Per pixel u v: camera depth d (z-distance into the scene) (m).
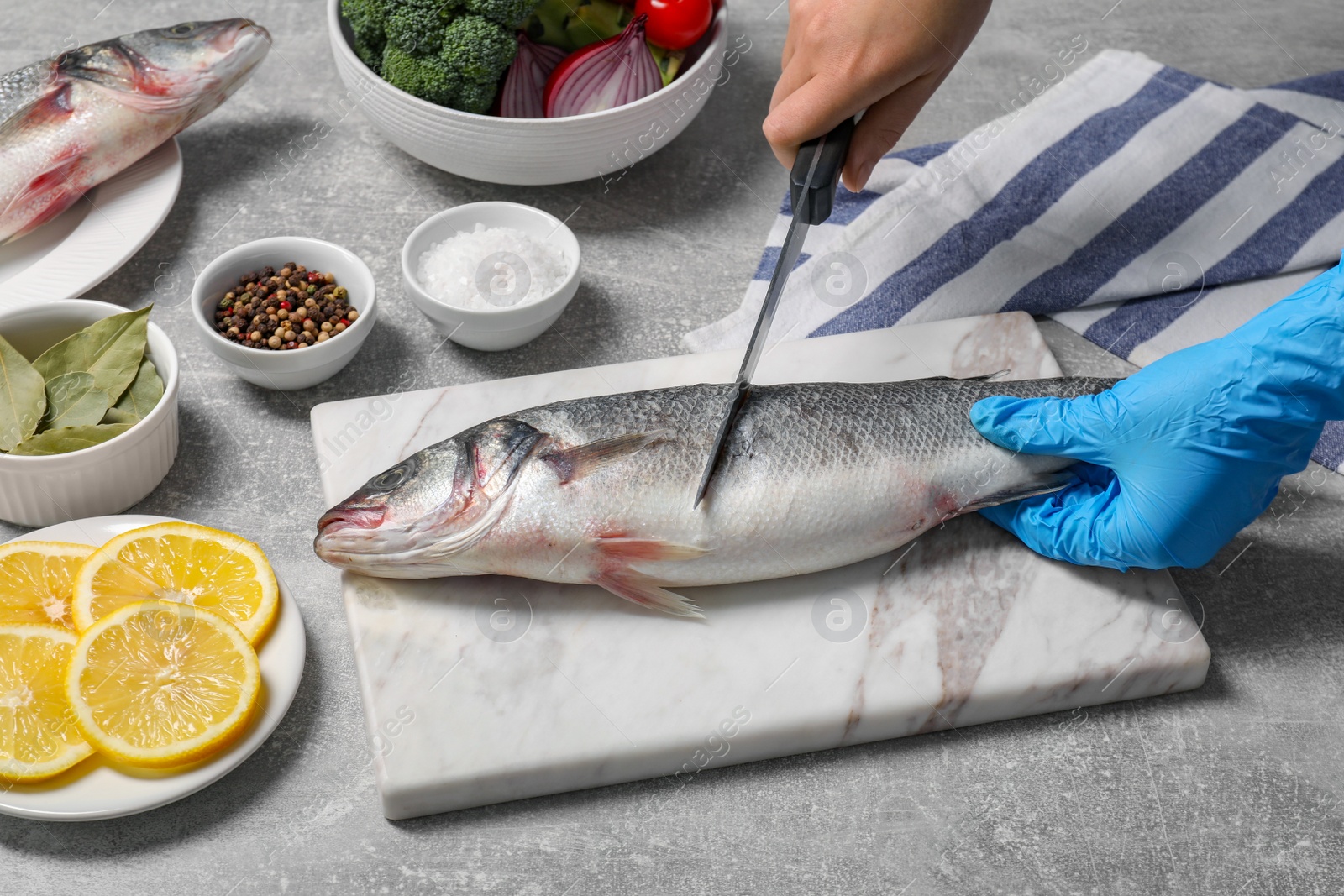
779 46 2.13
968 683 1.21
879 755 1.21
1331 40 2.23
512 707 1.17
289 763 1.17
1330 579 1.38
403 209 1.79
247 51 1.68
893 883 1.11
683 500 1.19
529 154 1.62
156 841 1.09
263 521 1.38
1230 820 1.16
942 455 1.25
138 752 1.06
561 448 1.21
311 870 1.09
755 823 1.14
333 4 1.68
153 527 1.22
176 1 2.11
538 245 1.56
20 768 1.05
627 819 1.14
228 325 1.46
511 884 1.09
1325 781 1.20
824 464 1.21
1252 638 1.32
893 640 1.24
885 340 1.56
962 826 1.15
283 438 1.48
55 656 1.12
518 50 1.65
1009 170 1.80
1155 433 1.20
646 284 1.70
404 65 1.62
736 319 1.62
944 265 1.68
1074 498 1.31
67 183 1.61
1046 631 1.26
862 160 1.40
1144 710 1.25
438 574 1.24
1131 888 1.11
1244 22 2.26
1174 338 1.64
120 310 1.37
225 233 1.72
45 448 1.26
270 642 1.18
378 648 1.21
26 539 1.22
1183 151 1.82
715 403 1.25
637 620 1.25
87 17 2.04
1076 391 1.32
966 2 1.22
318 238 1.73
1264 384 1.16
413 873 1.09
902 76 1.25
